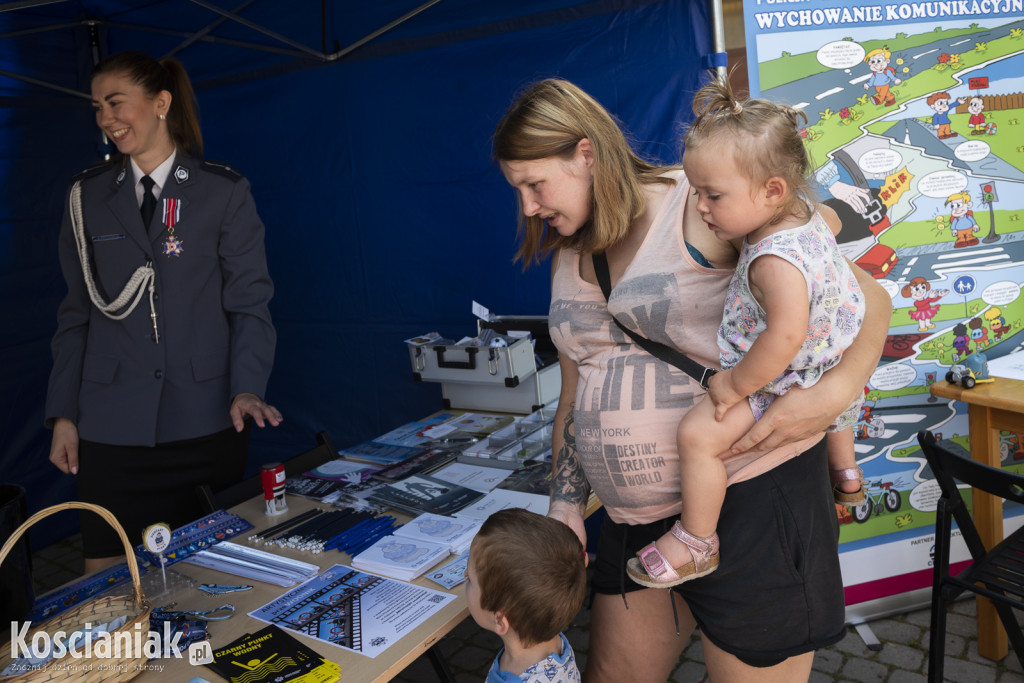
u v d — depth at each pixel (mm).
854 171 2680
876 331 1431
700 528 1382
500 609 1456
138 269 2619
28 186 4086
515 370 2887
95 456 2672
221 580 1887
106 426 2641
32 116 4062
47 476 4355
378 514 2201
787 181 1253
